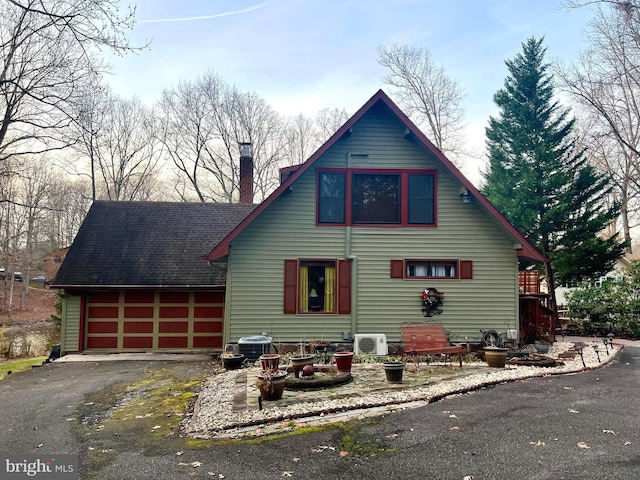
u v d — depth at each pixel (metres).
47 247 40.78
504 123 23.48
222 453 5.51
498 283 13.23
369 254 13.07
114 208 18.53
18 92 15.30
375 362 11.73
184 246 16.97
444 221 13.27
